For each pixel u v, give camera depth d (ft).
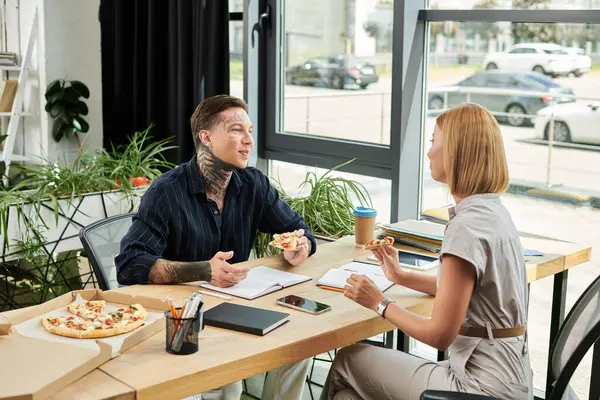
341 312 7.01
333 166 13.03
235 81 14.49
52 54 16.71
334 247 9.33
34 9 16.71
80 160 15.44
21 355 5.52
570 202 10.65
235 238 8.80
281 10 13.69
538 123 10.78
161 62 14.67
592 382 7.00
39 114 17.20
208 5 13.43
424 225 9.70
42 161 17.12
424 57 11.87
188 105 14.24
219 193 8.59
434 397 5.65
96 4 17.25
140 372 5.54
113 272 8.82
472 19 11.00
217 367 5.71
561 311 9.26
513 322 6.63
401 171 11.92
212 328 6.52
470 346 6.59
